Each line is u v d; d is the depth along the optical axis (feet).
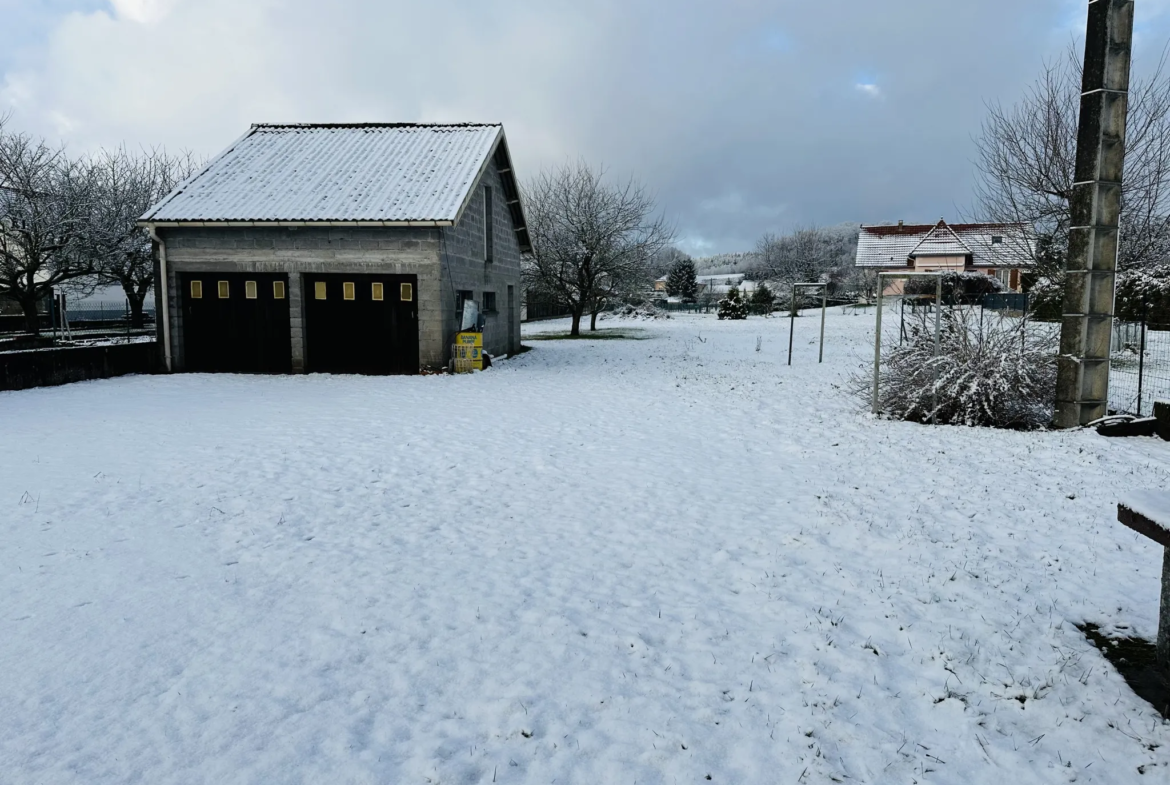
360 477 25.64
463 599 15.90
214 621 14.84
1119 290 58.85
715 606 15.51
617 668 13.09
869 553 18.28
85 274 96.99
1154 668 12.78
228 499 22.93
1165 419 30.07
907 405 36.09
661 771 10.44
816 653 13.53
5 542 19.12
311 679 12.74
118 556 18.21
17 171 84.94
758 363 66.64
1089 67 31.48
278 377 53.98
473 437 32.27
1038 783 10.18
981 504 21.74
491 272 69.05
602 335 107.45
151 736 11.18
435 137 66.80
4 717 11.62
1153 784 10.09
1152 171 55.31
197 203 56.95
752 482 24.95
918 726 11.46
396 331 56.49
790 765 10.56
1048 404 34.88
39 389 46.96
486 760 10.64
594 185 108.68
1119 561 17.35
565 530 20.31
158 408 39.81
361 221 53.88
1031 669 12.85
